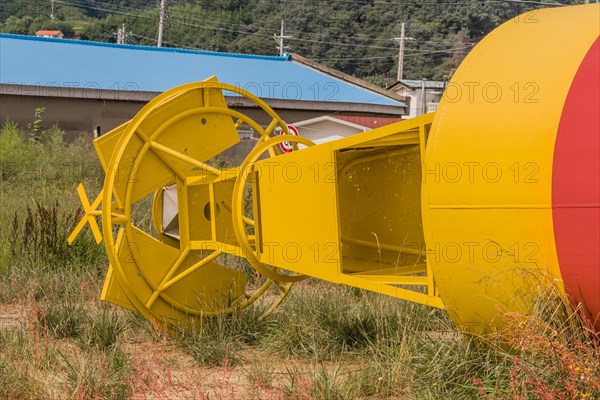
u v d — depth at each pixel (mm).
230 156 31453
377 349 7637
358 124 31188
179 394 7039
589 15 6352
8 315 10312
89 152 25047
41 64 35500
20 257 12508
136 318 9680
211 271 9609
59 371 7676
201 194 9578
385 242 8922
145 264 9141
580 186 5746
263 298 10477
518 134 6066
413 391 6812
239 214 8477
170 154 9094
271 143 8797
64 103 32656
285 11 98562
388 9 94312
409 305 8906
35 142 28500
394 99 39906
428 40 91125
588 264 5746
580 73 5969
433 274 6879
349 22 96312
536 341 5926
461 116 6371
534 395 5812
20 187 20188
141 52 40094
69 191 18953
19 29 117875
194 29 99250
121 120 33438
